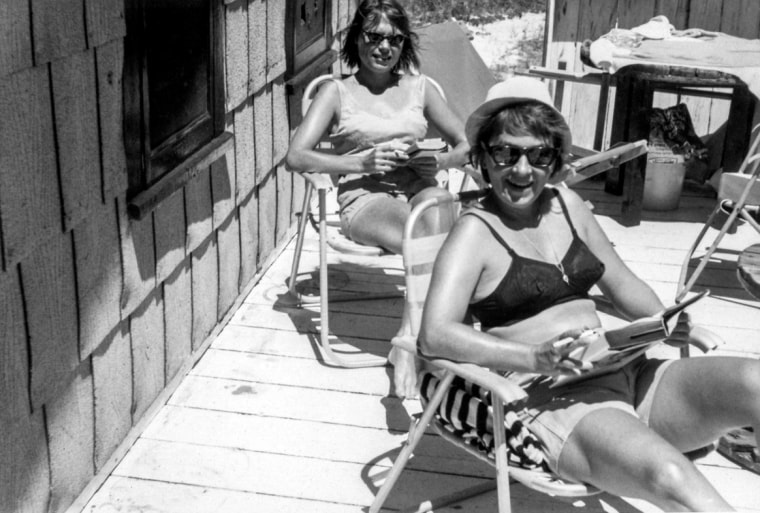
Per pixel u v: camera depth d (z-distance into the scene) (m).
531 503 3.09
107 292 3.01
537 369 2.38
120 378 3.21
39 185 2.53
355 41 4.06
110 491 3.09
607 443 2.33
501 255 2.57
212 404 3.65
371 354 4.10
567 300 2.62
